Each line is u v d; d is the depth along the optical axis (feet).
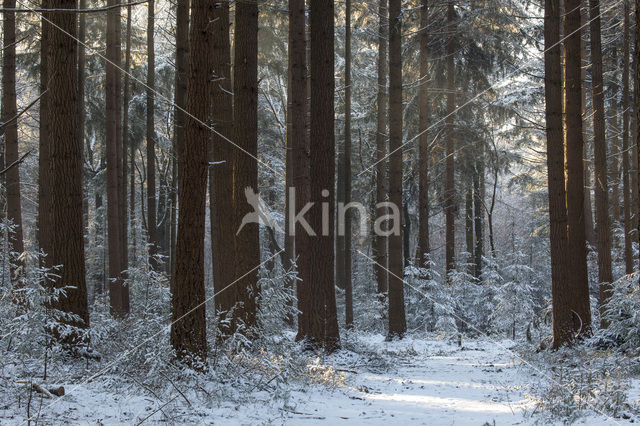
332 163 44.27
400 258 61.36
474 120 86.74
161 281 44.80
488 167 95.91
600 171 54.29
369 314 77.51
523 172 107.34
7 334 25.81
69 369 27.20
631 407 21.72
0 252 47.80
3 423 17.74
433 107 86.89
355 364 40.16
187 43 47.78
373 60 101.55
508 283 75.05
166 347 26.94
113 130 65.41
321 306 43.70
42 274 27.04
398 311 61.05
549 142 41.75
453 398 28.14
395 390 30.86
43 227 52.75
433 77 82.74
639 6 17.78
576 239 42.45
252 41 43.39
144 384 24.38
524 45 75.56
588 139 77.71
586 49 70.23
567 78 43.42
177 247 28.37
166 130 108.78
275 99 104.58
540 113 83.97
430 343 61.31
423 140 75.05
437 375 37.55
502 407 25.21
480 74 83.20
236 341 30.89
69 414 19.77
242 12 43.24
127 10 75.72
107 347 31.71
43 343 25.62
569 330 40.50
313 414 22.90
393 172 61.11
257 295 41.55
